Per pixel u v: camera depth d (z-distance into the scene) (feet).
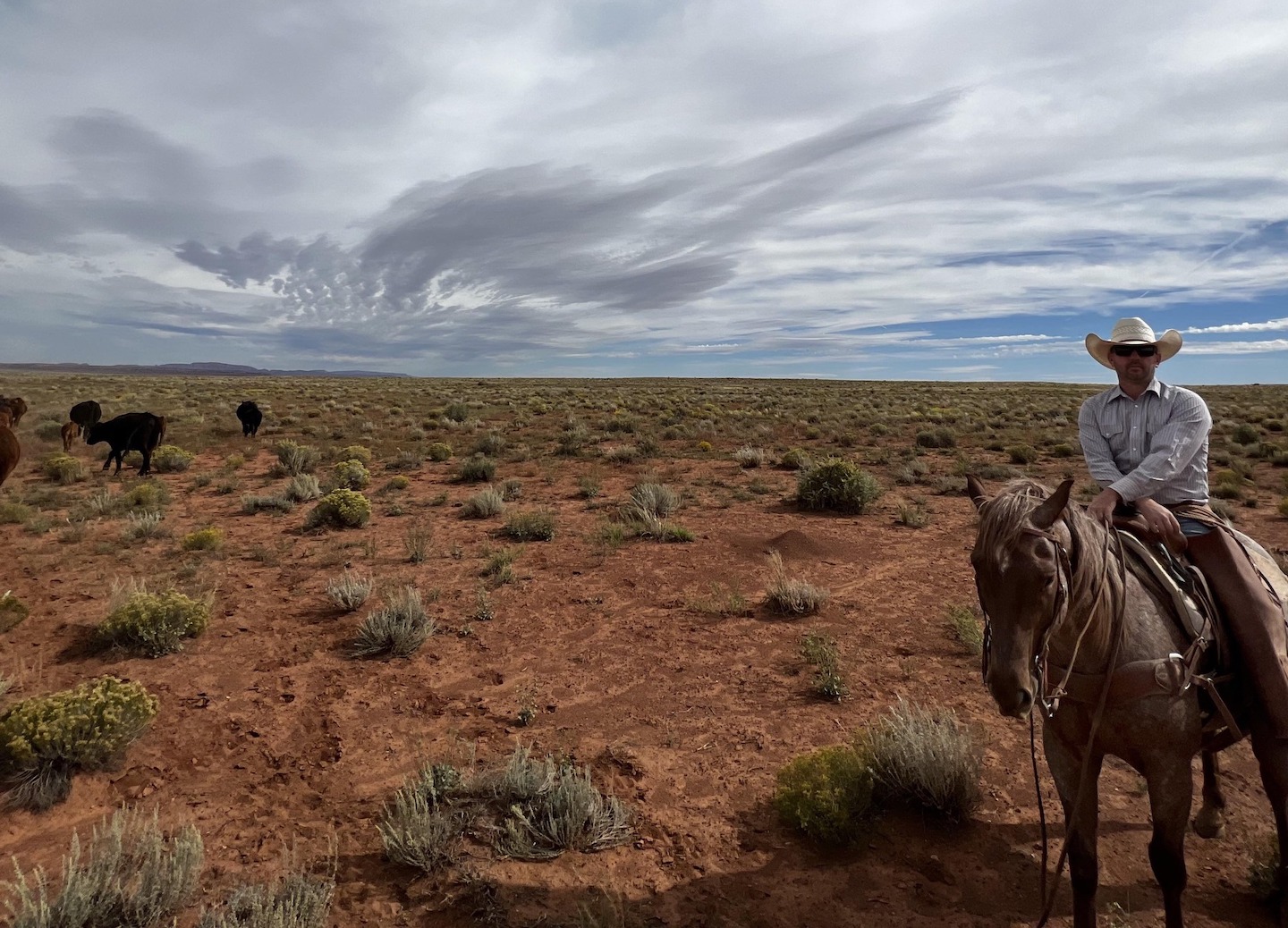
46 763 15.38
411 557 34.27
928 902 12.16
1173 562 10.32
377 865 13.08
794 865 13.15
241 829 14.14
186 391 171.42
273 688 20.47
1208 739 10.81
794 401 160.35
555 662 22.61
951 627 25.57
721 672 21.80
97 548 34.40
